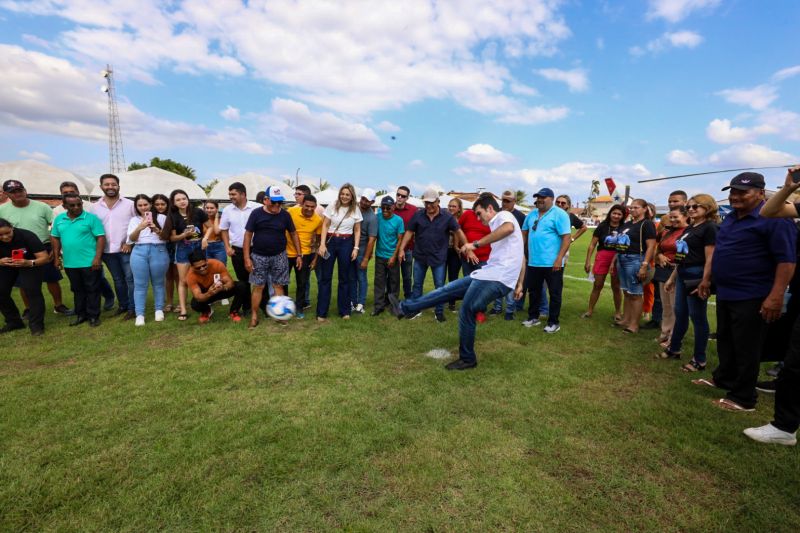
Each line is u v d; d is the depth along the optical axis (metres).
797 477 2.40
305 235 6.15
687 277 4.13
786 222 2.94
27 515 2.02
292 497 2.17
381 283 6.16
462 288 4.11
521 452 2.61
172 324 5.47
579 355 4.50
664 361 4.34
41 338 4.84
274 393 3.40
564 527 2.00
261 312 6.01
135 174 18.09
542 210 5.49
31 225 5.75
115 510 2.06
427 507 2.11
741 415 3.15
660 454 2.62
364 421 2.95
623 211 5.73
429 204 5.71
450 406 3.21
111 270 5.91
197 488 2.22
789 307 3.33
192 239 5.65
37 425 2.84
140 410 3.07
